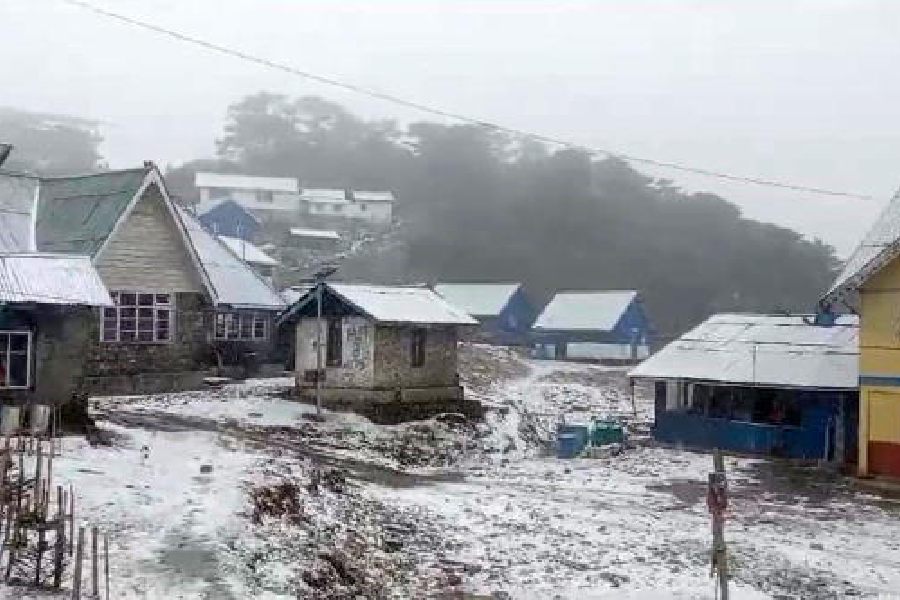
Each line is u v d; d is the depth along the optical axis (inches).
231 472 781.9
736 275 4217.5
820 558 767.1
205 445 944.9
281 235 4042.8
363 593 601.3
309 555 619.5
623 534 832.3
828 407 1273.4
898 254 1098.7
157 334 1417.3
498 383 2014.0
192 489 703.7
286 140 5610.2
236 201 4025.6
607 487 1078.4
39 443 601.3
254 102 5841.5
